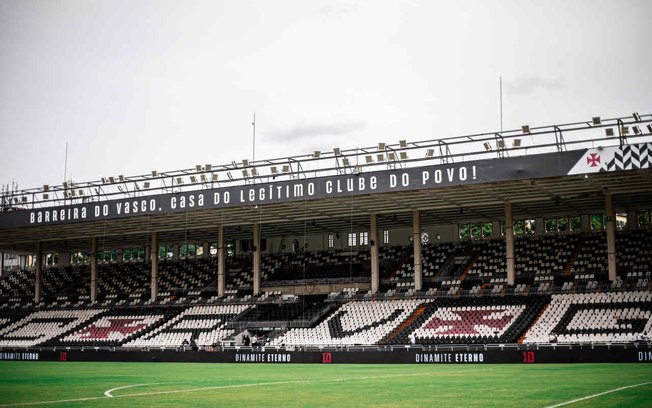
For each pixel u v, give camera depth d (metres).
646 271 69.12
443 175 59.41
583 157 54.56
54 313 89.69
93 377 43.91
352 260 87.88
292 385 35.34
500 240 82.25
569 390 29.88
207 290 88.81
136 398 29.56
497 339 61.38
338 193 63.44
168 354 65.88
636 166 52.75
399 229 89.06
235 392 31.78
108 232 88.81
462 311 67.69
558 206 74.12
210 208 69.25
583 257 74.38
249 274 91.00
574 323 60.94
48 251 108.25
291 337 71.06
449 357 55.38
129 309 86.31
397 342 65.38
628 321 59.44
